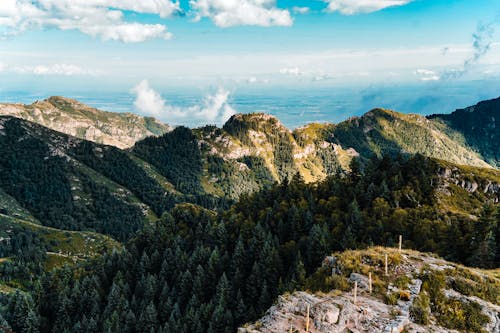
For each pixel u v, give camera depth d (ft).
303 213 408.67
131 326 343.67
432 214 360.28
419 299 133.18
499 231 273.95
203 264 390.42
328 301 134.21
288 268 332.19
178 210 574.56
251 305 296.71
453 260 273.95
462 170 455.22
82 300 393.50
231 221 460.96
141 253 495.00
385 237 325.01
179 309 337.72
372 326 120.57
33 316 378.12
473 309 131.75
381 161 485.97
